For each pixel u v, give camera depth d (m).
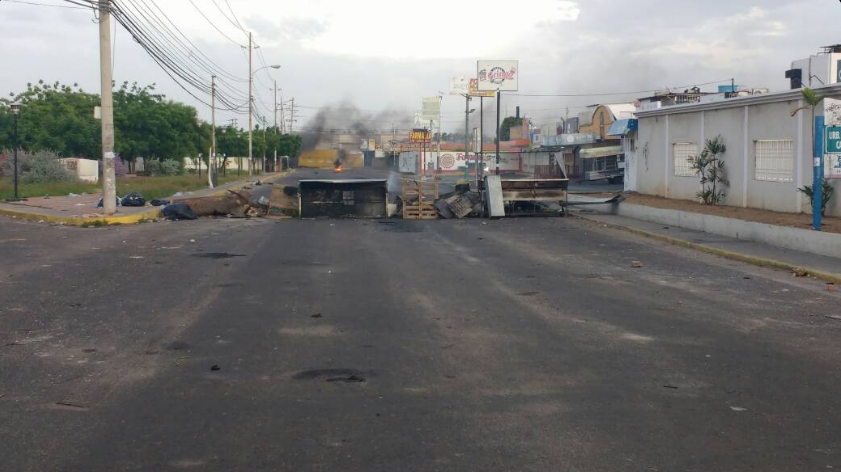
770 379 7.38
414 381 7.17
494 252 17.80
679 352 8.42
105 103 24.94
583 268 15.26
